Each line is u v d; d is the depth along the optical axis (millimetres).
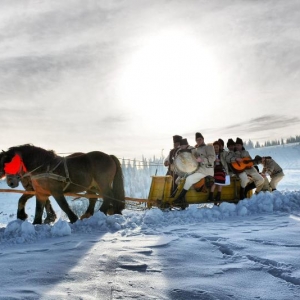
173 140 10945
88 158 9688
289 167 144750
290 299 3242
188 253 4922
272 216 8414
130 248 5348
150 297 3395
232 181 10680
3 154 8922
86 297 3414
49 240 6699
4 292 3598
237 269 4137
